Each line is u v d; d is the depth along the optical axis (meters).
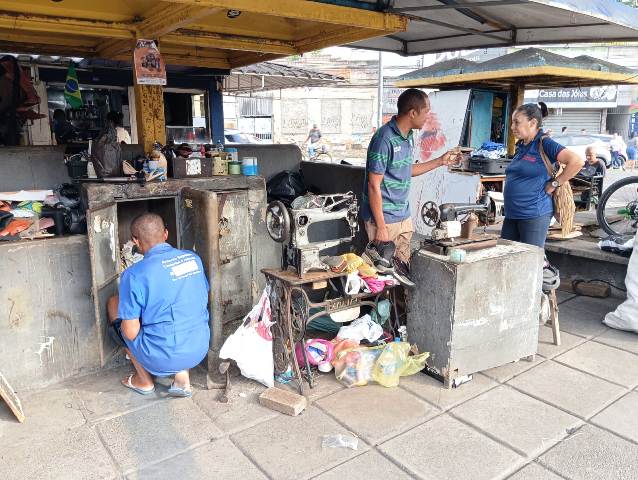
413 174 3.90
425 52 5.78
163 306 2.75
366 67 23.67
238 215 3.81
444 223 3.18
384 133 3.35
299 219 3.00
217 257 3.14
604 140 13.65
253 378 3.10
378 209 3.38
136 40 3.92
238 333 3.08
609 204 7.96
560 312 4.32
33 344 3.05
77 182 3.65
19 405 2.79
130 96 7.50
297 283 2.96
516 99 7.43
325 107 24.45
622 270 4.69
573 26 4.64
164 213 4.12
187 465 2.39
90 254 2.95
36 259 2.98
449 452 2.46
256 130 23.67
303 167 5.92
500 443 2.54
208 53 6.11
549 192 3.70
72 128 7.12
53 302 3.08
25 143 6.37
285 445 2.53
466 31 4.79
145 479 2.29
